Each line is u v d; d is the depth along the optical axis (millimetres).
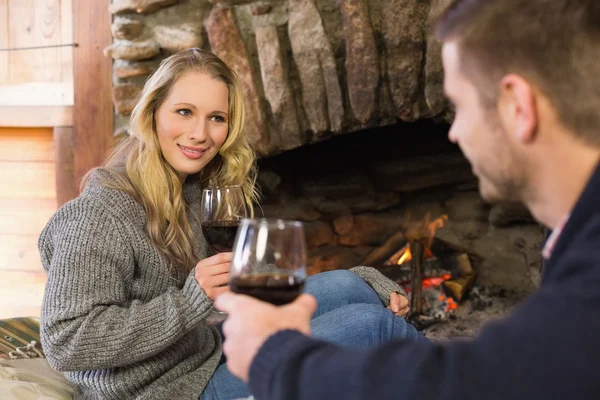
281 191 3080
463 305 2945
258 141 2568
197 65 1653
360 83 2482
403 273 2959
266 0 2525
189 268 1614
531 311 654
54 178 2928
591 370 602
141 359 1414
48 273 1444
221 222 1419
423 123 3057
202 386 1529
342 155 3111
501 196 846
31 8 2852
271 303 893
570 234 730
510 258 3133
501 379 625
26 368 1744
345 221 3137
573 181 772
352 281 1739
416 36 2432
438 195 3211
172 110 1613
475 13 796
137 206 1561
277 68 2518
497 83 778
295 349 733
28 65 2877
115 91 2721
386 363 679
